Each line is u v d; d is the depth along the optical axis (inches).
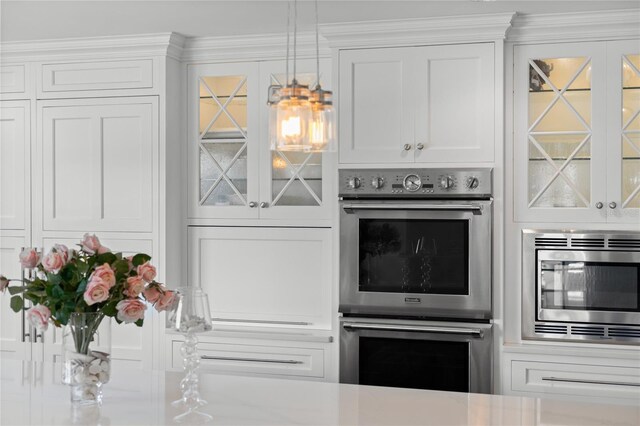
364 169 134.6
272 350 141.1
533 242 130.9
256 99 146.6
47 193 151.4
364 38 134.2
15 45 150.3
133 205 146.8
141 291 69.9
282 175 145.8
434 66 131.9
